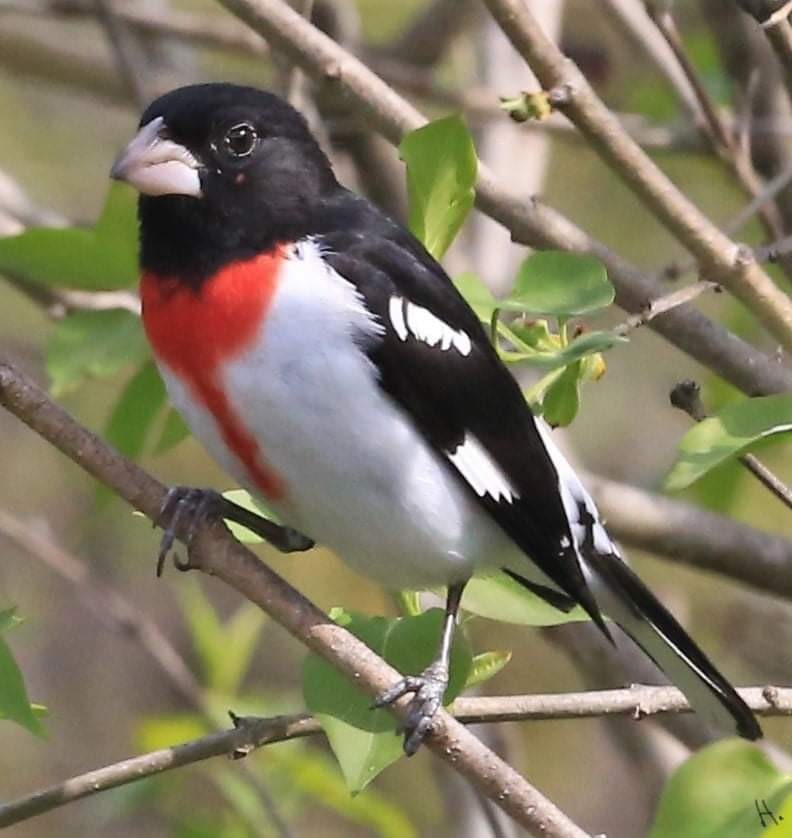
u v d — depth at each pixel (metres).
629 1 10.34
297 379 6.81
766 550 9.02
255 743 6.78
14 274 8.65
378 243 7.08
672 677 7.38
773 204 9.34
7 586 14.35
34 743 14.20
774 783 6.46
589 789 13.65
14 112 14.15
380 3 13.45
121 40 10.56
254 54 11.37
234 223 6.95
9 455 14.27
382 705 6.43
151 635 10.68
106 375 8.38
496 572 7.49
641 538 9.01
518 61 11.28
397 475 6.98
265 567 6.61
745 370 8.07
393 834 10.41
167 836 13.15
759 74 10.07
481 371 7.12
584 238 8.26
